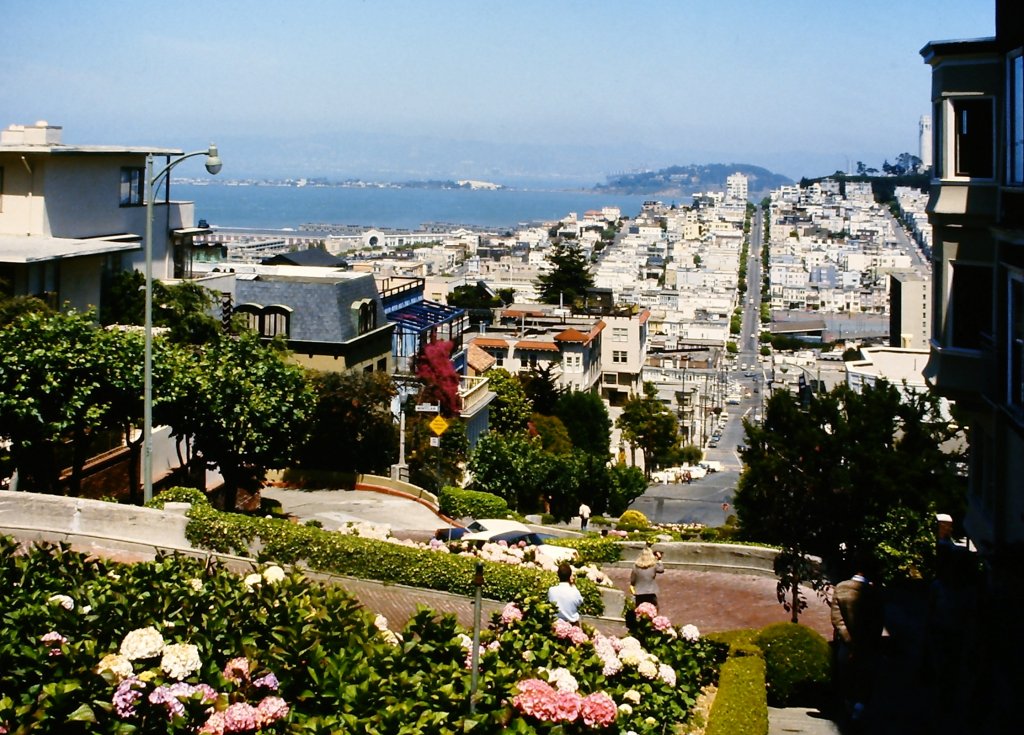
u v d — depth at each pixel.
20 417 22.12
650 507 78.94
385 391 40.25
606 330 120.56
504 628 12.70
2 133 38.03
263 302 45.56
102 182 39.91
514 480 47.19
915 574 21.41
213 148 23.47
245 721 8.48
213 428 27.80
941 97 20.00
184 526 17.27
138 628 9.74
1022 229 17.09
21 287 31.92
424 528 32.12
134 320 36.91
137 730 8.43
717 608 21.38
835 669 14.40
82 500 17.48
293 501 36.28
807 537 21.27
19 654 8.85
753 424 23.25
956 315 20.38
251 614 10.49
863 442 21.88
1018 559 13.48
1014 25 18.50
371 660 9.74
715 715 12.32
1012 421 17.98
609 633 16.86
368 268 97.25
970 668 12.73
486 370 72.06
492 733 9.21
